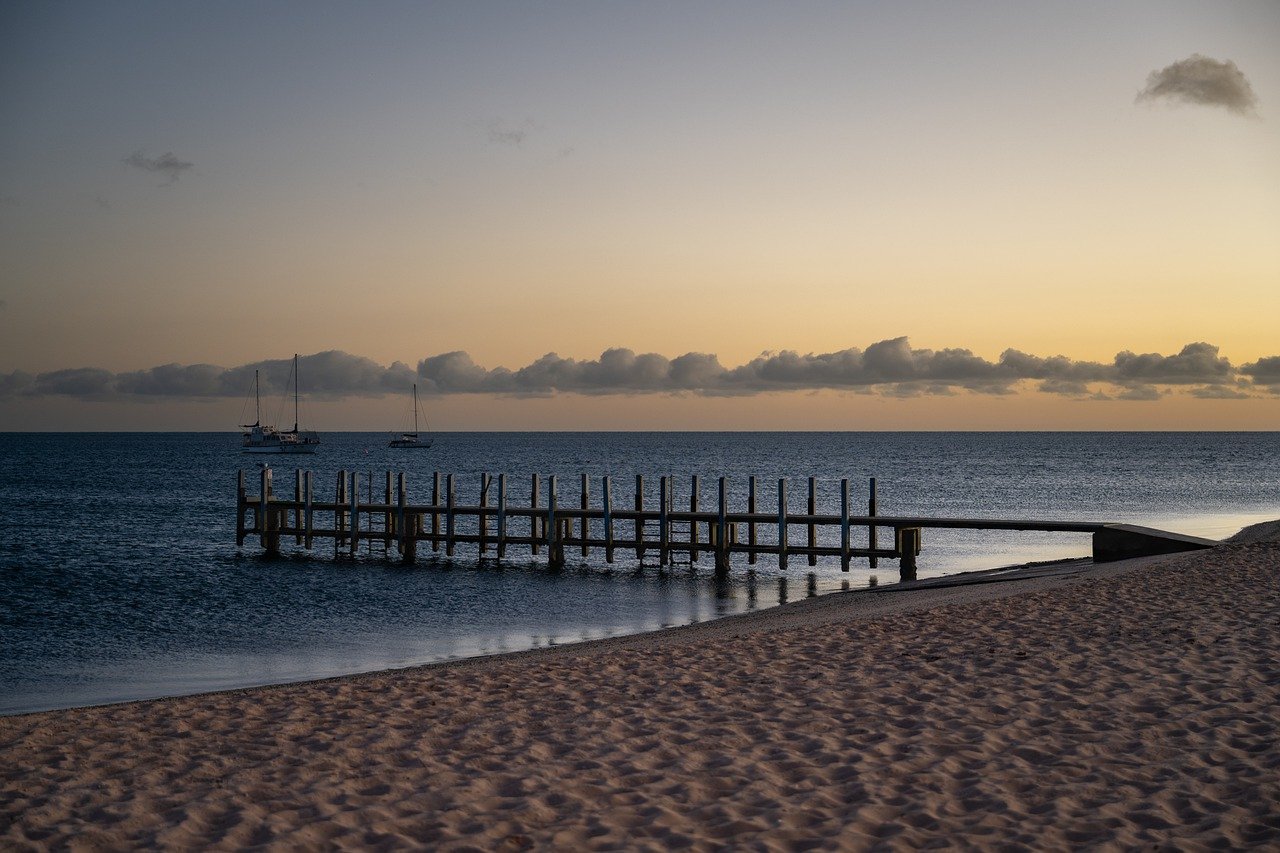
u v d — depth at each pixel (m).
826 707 8.87
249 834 5.95
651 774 7.07
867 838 5.73
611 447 181.75
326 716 9.05
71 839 5.86
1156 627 11.98
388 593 26.91
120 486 71.56
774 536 39.41
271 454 136.25
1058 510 48.94
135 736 8.45
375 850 5.68
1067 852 5.46
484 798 6.62
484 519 33.03
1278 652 10.27
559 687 10.14
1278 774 6.59
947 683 9.58
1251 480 74.12
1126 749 7.32
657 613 23.48
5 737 8.45
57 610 23.83
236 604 25.02
